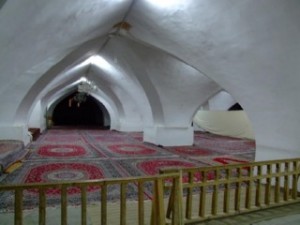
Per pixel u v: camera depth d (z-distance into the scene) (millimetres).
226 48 4984
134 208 3861
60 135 13102
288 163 4160
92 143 10438
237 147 10141
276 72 4551
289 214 3799
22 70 3980
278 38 4066
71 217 3488
